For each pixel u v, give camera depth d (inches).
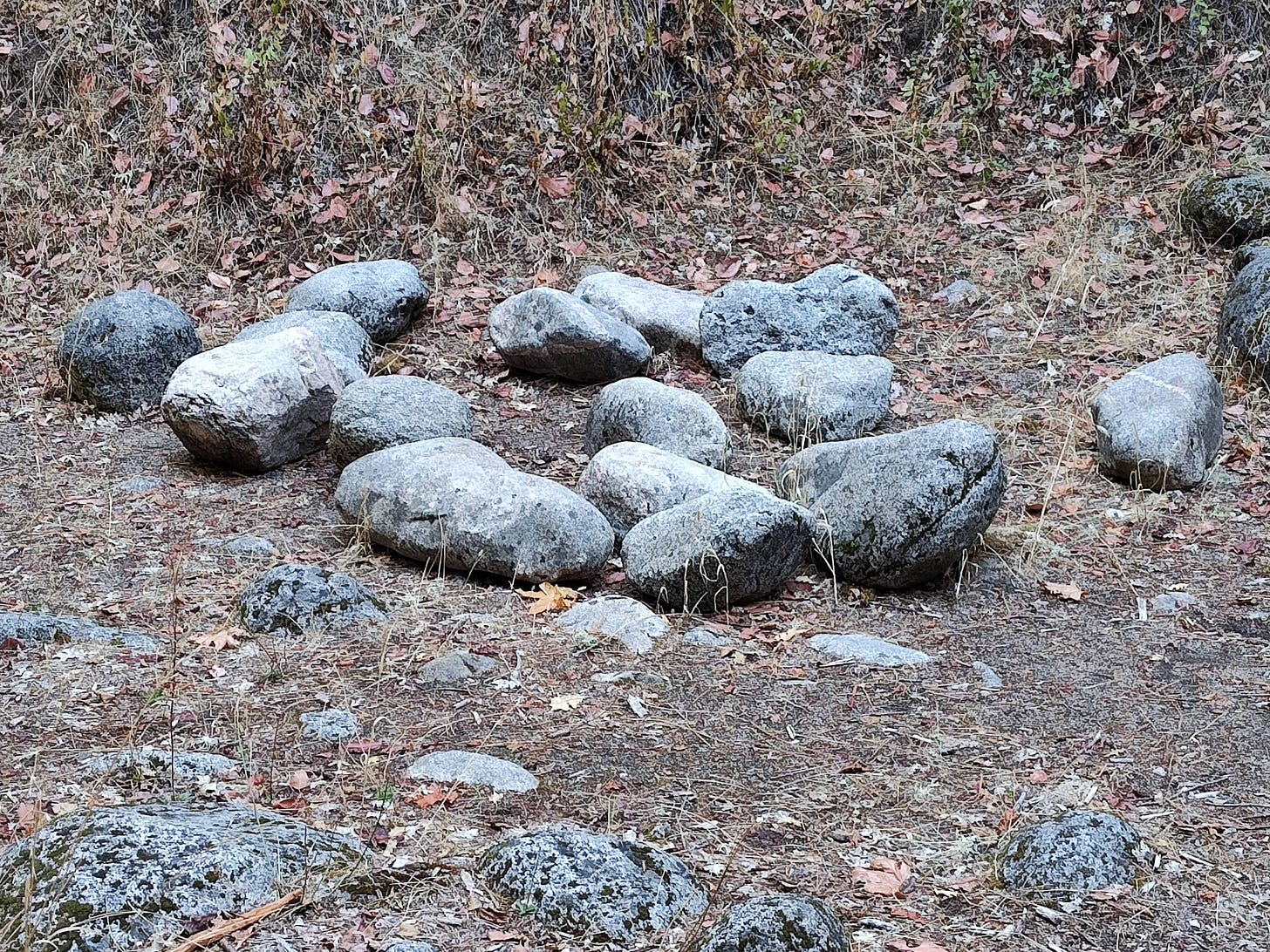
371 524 207.5
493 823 136.0
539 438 254.7
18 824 130.2
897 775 150.3
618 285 292.2
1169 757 155.5
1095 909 124.6
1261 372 262.7
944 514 193.5
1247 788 148.9
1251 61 357.1
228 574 199.6
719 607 191.6
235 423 230.8
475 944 113.9
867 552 197.0
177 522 219.1
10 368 283.3
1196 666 178.4
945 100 364.2
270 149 334.3
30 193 334.6
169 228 327.3
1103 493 231.8
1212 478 235.8
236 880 114.8
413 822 134.9
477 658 172.4
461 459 205.9
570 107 343.0
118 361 261.7
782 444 251.1
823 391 247.0
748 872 128.8
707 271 320.8
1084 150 354.0
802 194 347.6
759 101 361.4
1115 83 363.6
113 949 107.7
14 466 242.2
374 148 337.1
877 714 164.2
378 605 188.1
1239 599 197.6
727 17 362.3
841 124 364.2
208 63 343.0
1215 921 124.0
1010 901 125.7
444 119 338.0
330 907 116.0
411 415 229.9
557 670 172.2
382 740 152.9
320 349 245.0
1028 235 326.0
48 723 153.8
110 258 319.6
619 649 177.8
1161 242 319.6
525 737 155.4
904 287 312.7
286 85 345.1
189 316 296.4
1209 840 138.0
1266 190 313.3
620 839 128.0
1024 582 203.3
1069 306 300.2
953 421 200.7
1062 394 267.6
